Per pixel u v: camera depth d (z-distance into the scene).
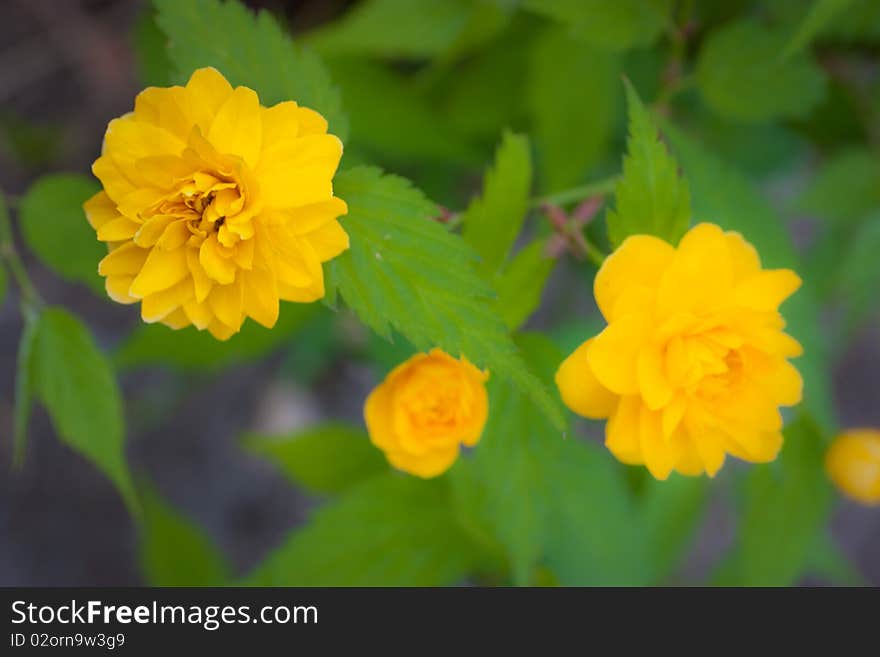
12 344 0.56
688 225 0.34
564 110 0.43
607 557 0.40
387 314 0.33
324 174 0.32
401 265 0.33
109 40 0.54
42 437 0.57
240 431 0.58
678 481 0.44
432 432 0.34
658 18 0.39
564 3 0.38
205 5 0.34
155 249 0.32
